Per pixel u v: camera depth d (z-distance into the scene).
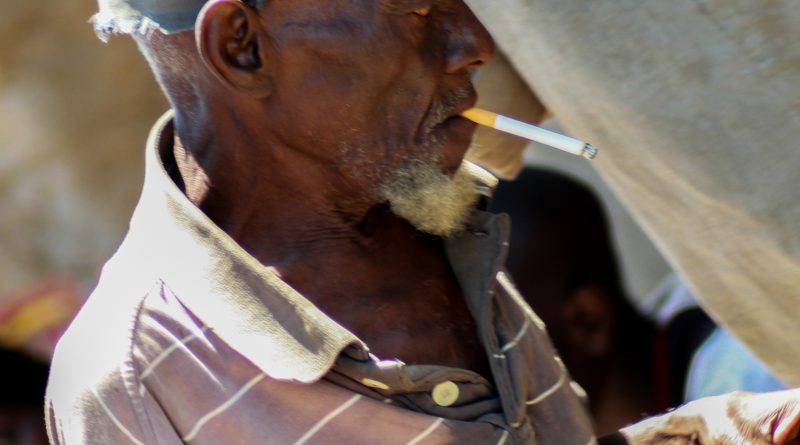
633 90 2.74
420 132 2.61
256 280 2.50
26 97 7.12
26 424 4.29
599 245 4.91
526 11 2.81
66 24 7.10
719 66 2.65
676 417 3.03
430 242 2.81
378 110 2.59
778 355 3.15
